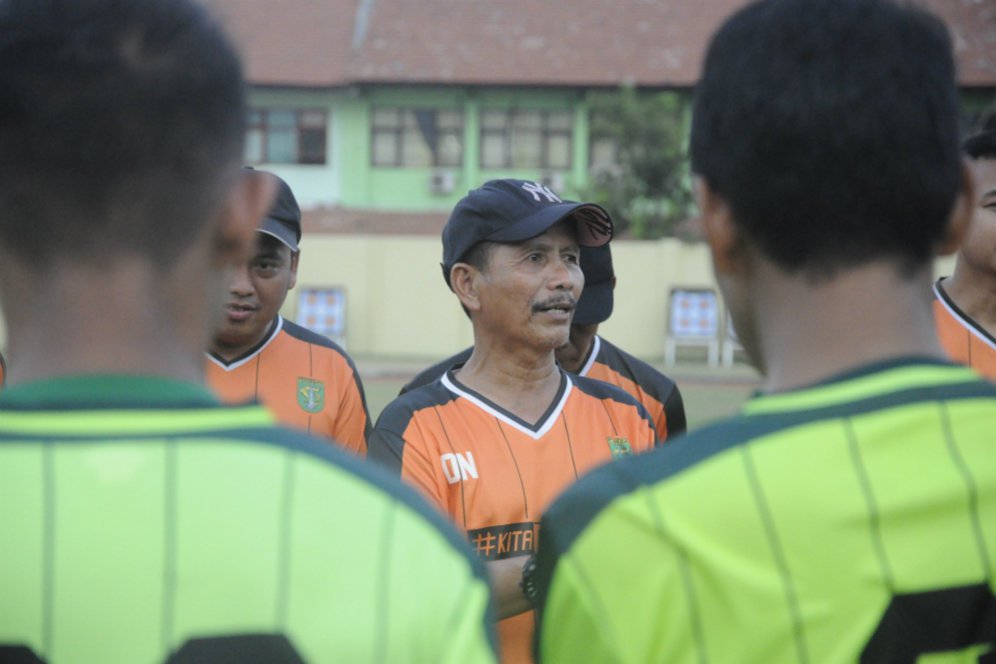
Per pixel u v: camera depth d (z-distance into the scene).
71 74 2.02
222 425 2.15
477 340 5.84
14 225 2.07
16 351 2.16
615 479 2.52
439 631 2.11
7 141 2.03
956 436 2.36
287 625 2.04
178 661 2.00
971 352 5.54
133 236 2.08
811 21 2.43
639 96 50.44
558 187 55.66
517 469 5.54
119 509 2.03
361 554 2.10
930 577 2.30
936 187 2.39
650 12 58.56
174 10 2.15
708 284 43.75
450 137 56.84
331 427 7.32
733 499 2.37
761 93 2.40
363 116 56.47
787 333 2.47
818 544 2.31
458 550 2.21
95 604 2.00
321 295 44.88
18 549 2.01
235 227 2.25
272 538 2.07
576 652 2.51
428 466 5.48
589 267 7.16
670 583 2.38
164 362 2.14
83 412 2.08
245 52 2.27
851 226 2.37
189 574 2.03
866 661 2.29
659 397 7.37
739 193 2.44
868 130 2.33
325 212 54.31
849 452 2.35
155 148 2.05
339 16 58.50
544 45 56.97
